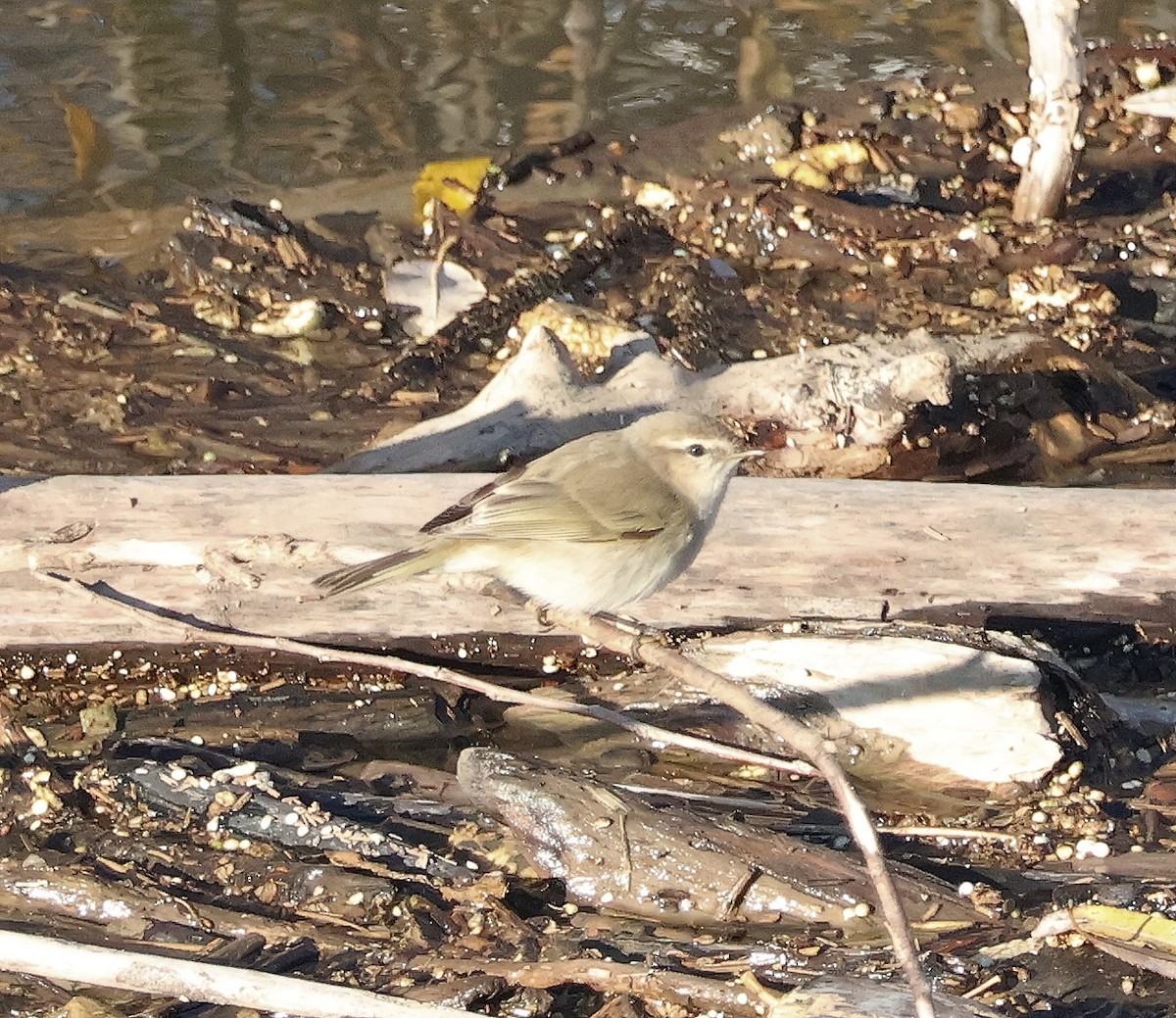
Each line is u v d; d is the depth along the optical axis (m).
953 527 12.18
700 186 19.64
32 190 19.80
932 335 16.19
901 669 11.01
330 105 21.97
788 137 20.62
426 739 11.39
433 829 10.41
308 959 9.22
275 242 18.69
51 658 11.62
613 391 15.02
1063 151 18.70
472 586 11.68
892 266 18.47
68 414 15.72
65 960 7.96
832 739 11.02
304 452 15.16
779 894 9.70
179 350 16.97
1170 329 17.30
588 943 9.41
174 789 10.61
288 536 11.92
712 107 21.81
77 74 22.58
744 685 11.16
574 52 23.47
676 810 10.24
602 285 18.17
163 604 11.61
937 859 10.16
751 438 14.91
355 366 16.75
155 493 12.33
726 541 12.05
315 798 10.65
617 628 9.33
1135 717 11.35
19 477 12.55
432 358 16.88
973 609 11.61
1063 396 15.77
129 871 9.88
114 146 20.80
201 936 9.41
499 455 14.55
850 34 24.02
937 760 10.88
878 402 14.97
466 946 9.35
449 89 22.39
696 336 16.95
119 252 18.70
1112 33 23.66
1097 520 12.22
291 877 9.87
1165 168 20.66
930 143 20.95
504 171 19.95
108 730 11.37
